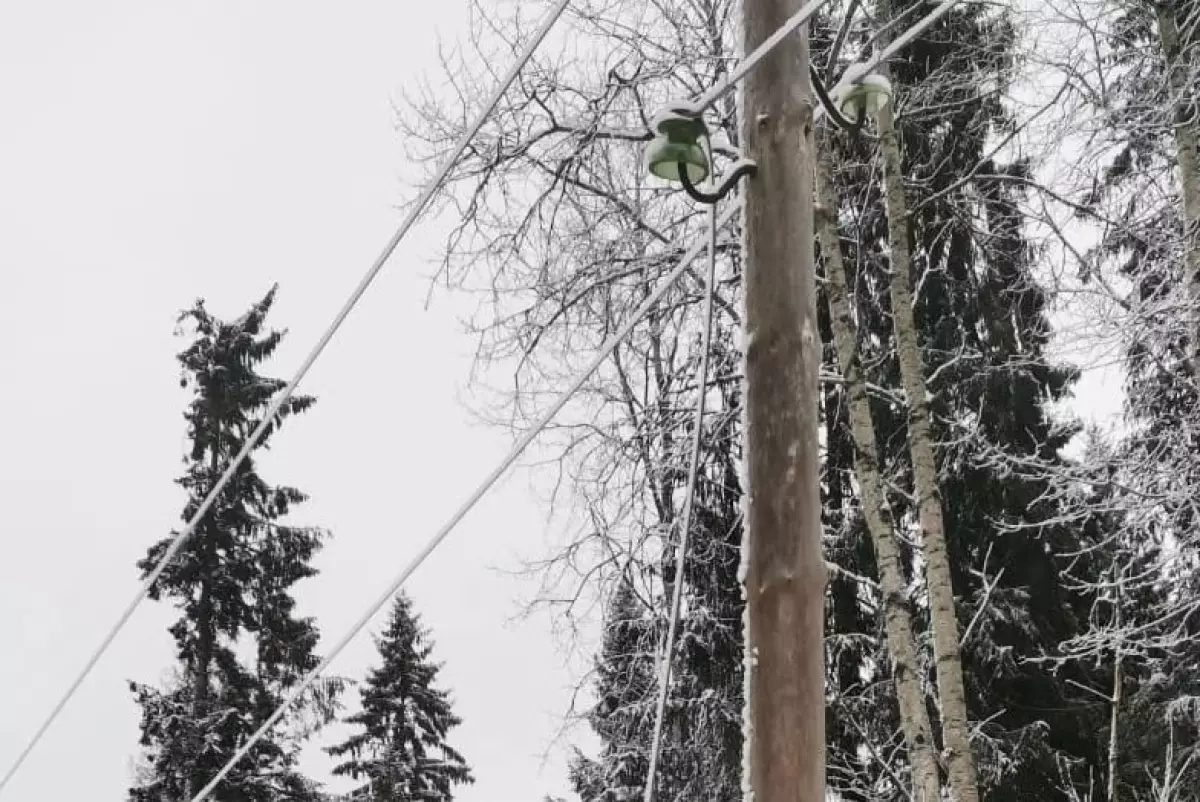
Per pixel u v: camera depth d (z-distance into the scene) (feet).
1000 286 39.55
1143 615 35.04
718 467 35.35
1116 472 30.55
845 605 37.76
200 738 67.92
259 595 73.77
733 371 34.30
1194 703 36.96
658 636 35.09
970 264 39.32
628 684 36.40
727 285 34.58
